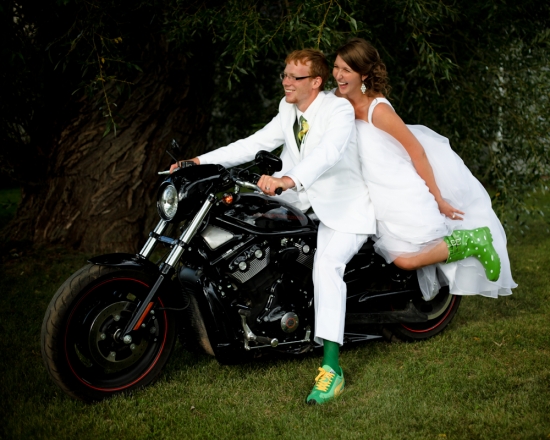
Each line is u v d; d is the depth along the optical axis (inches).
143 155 210.5
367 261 130.1
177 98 213.0
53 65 199.8
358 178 125.1
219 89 231.9
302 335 122.3
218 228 114.7
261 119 225.6
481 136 219.0
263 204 119.2
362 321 130.6
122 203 210.7
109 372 117.6
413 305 136.4
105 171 209.5
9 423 105.0
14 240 217.3
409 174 124.3
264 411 110.3
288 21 164.1
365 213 123.8
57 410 109.1
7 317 156.2
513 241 230.7
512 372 122.7
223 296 115.3
